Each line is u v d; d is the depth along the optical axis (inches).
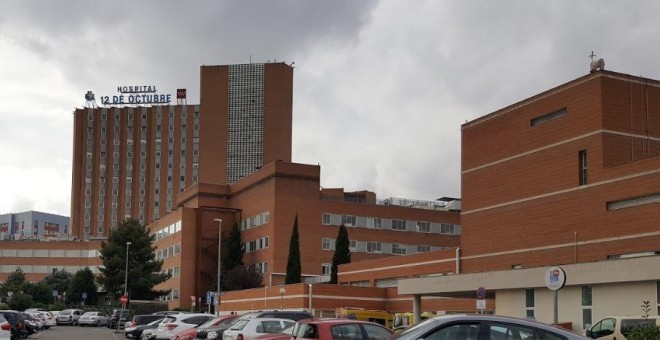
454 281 1642.5
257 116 5871.1
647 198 1485.0
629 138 1626.5
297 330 714.2
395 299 2507.4
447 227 3833.7
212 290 3750.0
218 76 6003.9
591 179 1619.1
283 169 3457.2
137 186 6560.0
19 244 5649.6
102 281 3698.3
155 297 3801.7
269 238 3427.7
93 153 6624.0
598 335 984.3
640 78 1664.6
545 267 1401.3
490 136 1955.0
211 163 5885.8
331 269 3024.1
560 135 1718.8
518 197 1830.7
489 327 448.1
